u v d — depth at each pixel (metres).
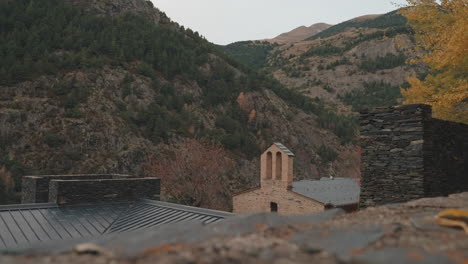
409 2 18.05
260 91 108.25
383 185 10.42
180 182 46.41
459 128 11.73
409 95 18.52
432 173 10.10
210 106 95.94
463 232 3.92
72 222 15.34
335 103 174.25
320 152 94.06
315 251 3.18
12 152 60.69
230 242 3.50
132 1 134.25
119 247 3.30
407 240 3.60
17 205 15.81
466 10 14.84
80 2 120.12
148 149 70.75
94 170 62.41
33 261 2.85
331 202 24.67
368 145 10.81
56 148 63.66
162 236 3.81
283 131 95.94
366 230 4.04
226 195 52.66
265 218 4.68
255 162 79.94
